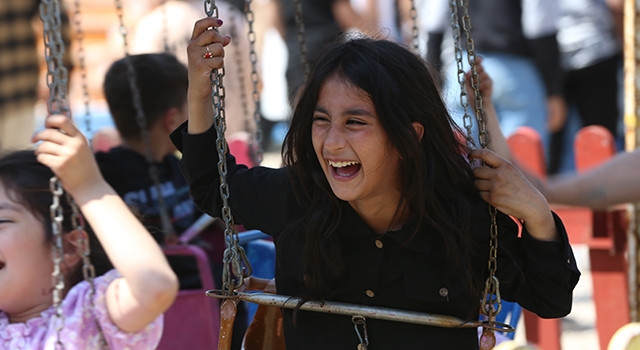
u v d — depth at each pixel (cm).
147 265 382
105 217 385
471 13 984
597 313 722
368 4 1276
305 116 385
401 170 380
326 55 385
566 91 1083
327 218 385
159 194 613
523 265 389
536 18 961
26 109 891
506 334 539
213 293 409
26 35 876
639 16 616
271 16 1271
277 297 396
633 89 621
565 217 735
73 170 375
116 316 391
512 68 975
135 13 1432
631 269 614
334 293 391
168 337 531
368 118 367
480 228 384
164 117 664
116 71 666
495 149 512
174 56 689
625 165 534
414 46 527
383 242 384
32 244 405
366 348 387
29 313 412
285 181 407
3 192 405
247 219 418
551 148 1048
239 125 1019
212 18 405
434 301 383
